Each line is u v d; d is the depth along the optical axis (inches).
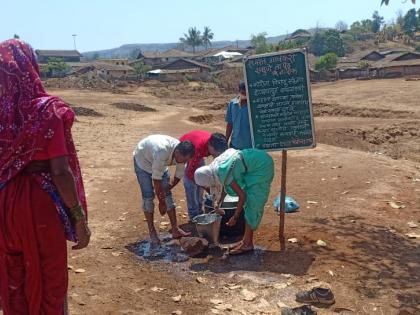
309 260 233.0
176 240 264.8
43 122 119.0
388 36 6082.7
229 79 2979.8
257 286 210.2
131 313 187.9
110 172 449.4
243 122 299.9
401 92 1797.5
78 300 196.7
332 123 1130.7
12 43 122.6
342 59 4052.7
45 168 123.6
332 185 366.0
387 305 192.9
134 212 319.3
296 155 511.5
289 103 243.1
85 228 129.3
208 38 6254.9
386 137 954.1
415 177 392.5
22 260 125.0
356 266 226.1
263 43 4315.9
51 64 3767.2
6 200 121.5
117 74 3742.6
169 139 250.1
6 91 120.4
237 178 234.1
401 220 288.5
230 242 262.7
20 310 125.8
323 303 193.5
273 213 305.6
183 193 367.6
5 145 120.5
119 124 1000.9
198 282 216.1
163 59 4776.1
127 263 238.2
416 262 230.5
